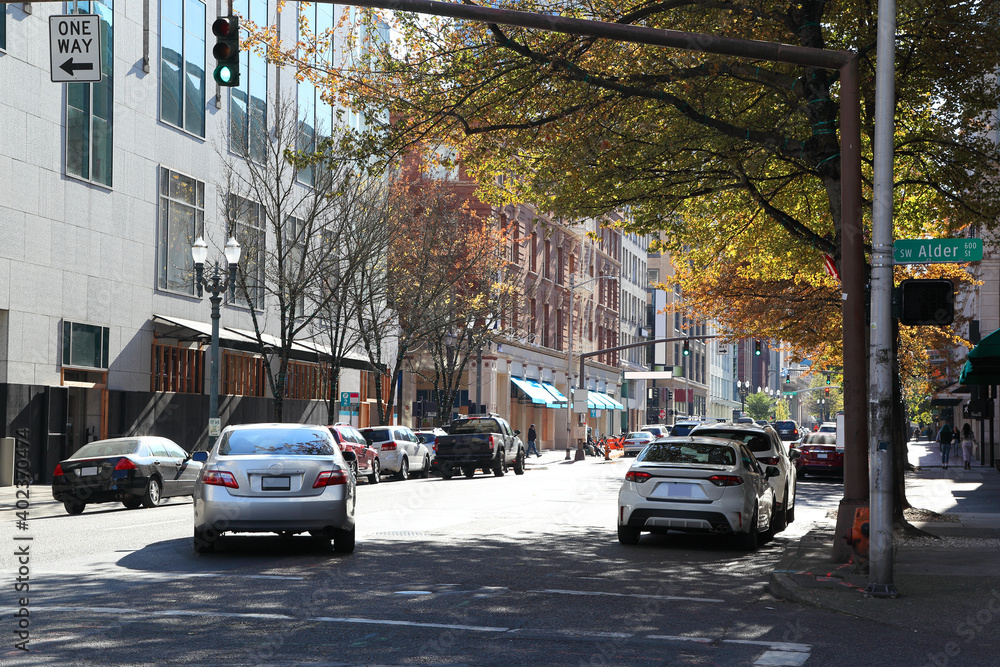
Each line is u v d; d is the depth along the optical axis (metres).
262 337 42.03
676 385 127.31
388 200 40.22
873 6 18.53
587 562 14.49
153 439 24.39
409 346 46.34
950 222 22.52
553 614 10.05
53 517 20.97
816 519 23.31
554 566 13.92
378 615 9.75
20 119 30.12
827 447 39.53
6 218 29.47
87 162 33.12
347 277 37.88
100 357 33.53
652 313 121.06
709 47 12.62
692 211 24.16
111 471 22.67
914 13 18.16
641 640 8.81
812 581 11.87
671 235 25.25
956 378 48.59
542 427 76.50
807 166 20.70
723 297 37.59
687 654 8.27
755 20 18.31
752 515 16.41
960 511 24.48
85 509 24.00
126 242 35.03
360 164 19.28
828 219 24.89
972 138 20.91
